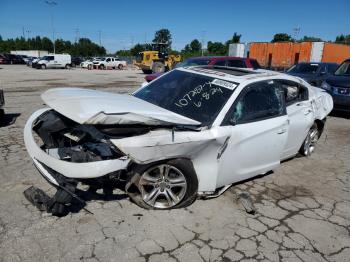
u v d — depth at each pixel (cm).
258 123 401
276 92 445
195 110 391
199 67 507
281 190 443
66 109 334
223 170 377
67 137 376
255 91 415
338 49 2461
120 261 284
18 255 282
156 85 475
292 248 320
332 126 855
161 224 339
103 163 312
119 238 312
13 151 525
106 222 336
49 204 325
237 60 1055
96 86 1662
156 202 362
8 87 1484
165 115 353
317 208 401
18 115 809
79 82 1872
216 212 370
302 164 548
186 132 341
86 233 317
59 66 3888
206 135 347
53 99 366
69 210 353
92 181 341
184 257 295
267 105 424
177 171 351
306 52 2434
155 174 351
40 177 429
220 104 386
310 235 343
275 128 419
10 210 348
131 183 348
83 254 288
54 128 373
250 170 411
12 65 4444
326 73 1182
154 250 300
